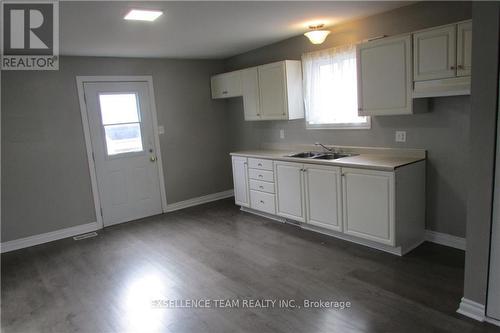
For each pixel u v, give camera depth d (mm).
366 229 3420
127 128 4926
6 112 4023
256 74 4707
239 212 5070
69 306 2850
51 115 4309
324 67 4172
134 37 3697
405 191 3236
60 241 4383
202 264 3426
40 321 2670
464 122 3127
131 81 4895
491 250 2203
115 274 3361
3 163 4047
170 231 4465
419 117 3420
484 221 2205
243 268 3271
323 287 2830
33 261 3814
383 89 3312
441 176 3359
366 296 2654
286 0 2857
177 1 2648
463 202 3244
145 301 2826
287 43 4586
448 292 2625
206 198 5809
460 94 2785
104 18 2936
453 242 3373
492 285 2227
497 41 2031
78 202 4586
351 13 3463
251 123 5500
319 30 3834
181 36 3840
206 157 5754
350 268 3115
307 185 3930
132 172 5012
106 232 4609
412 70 3080
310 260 3332
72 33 3316
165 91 5223
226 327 2408
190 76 5461
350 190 3480
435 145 3352
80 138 4539
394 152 3680
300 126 4676
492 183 2150
